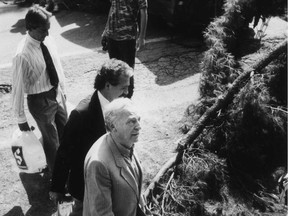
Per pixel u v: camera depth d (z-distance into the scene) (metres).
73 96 5.46
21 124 3.49
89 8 8.82
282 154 4.29
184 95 5.48
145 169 4.20
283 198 3.80
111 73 2.49
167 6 7.02
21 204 3.76
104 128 2.60
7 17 8.82
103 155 2.14
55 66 3.58
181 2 6.84
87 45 7.04
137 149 4.49
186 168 3.85
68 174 2.80
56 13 8.80
